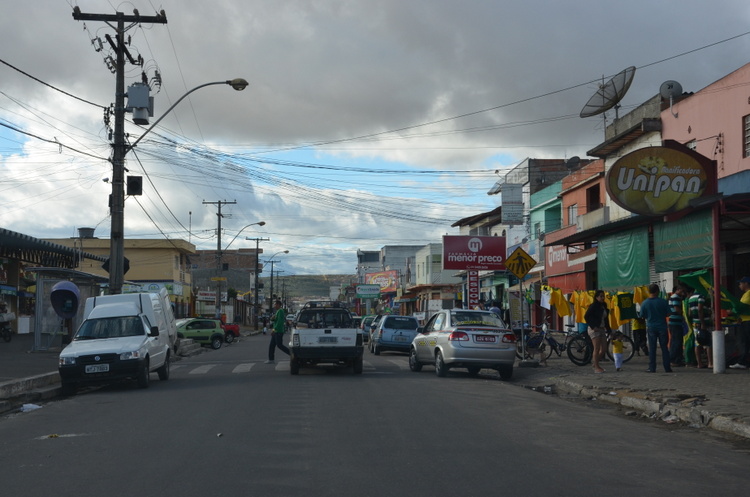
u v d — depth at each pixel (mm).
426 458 7781
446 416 10859
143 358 15797
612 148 30359
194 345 36469
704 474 7219
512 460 7707
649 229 19391
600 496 6262
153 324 18594
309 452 8102
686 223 16766
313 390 14477
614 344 17344
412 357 20234
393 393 13891
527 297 30859
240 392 14250
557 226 40938
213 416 10945
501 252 39438
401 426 9914
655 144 26859
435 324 18984
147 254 62938
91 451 8422
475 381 16766
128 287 35281
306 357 18312
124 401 13484
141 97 22844
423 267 71812
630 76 28156
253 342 47188
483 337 17391
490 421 10438
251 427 9852
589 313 17141
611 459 7859
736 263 21000
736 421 9812
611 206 30812
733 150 22047
